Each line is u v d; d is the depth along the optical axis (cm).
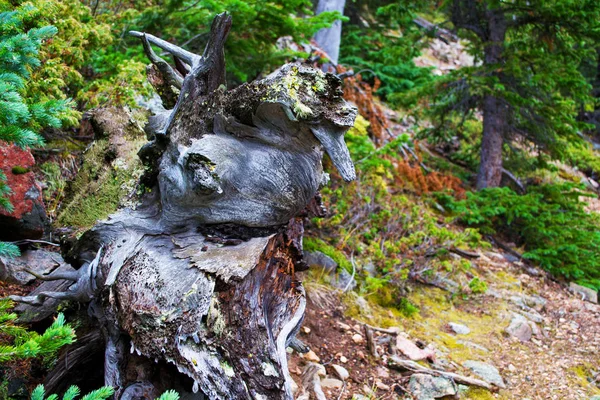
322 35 849
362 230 529
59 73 355
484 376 386
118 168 276
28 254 319
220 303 204
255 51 507
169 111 273
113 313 203
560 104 764
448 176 791
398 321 438
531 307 542
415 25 1179
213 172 197
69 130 445
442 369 379
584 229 707
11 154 311
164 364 209
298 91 191
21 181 314
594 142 1371
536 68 754
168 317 191
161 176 218
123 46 522
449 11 838
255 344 206
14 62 209
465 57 1482
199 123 215
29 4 333
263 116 204
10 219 306
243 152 209
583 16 691
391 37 1066
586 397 386
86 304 241
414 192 718
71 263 254
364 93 750
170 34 506
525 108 786
